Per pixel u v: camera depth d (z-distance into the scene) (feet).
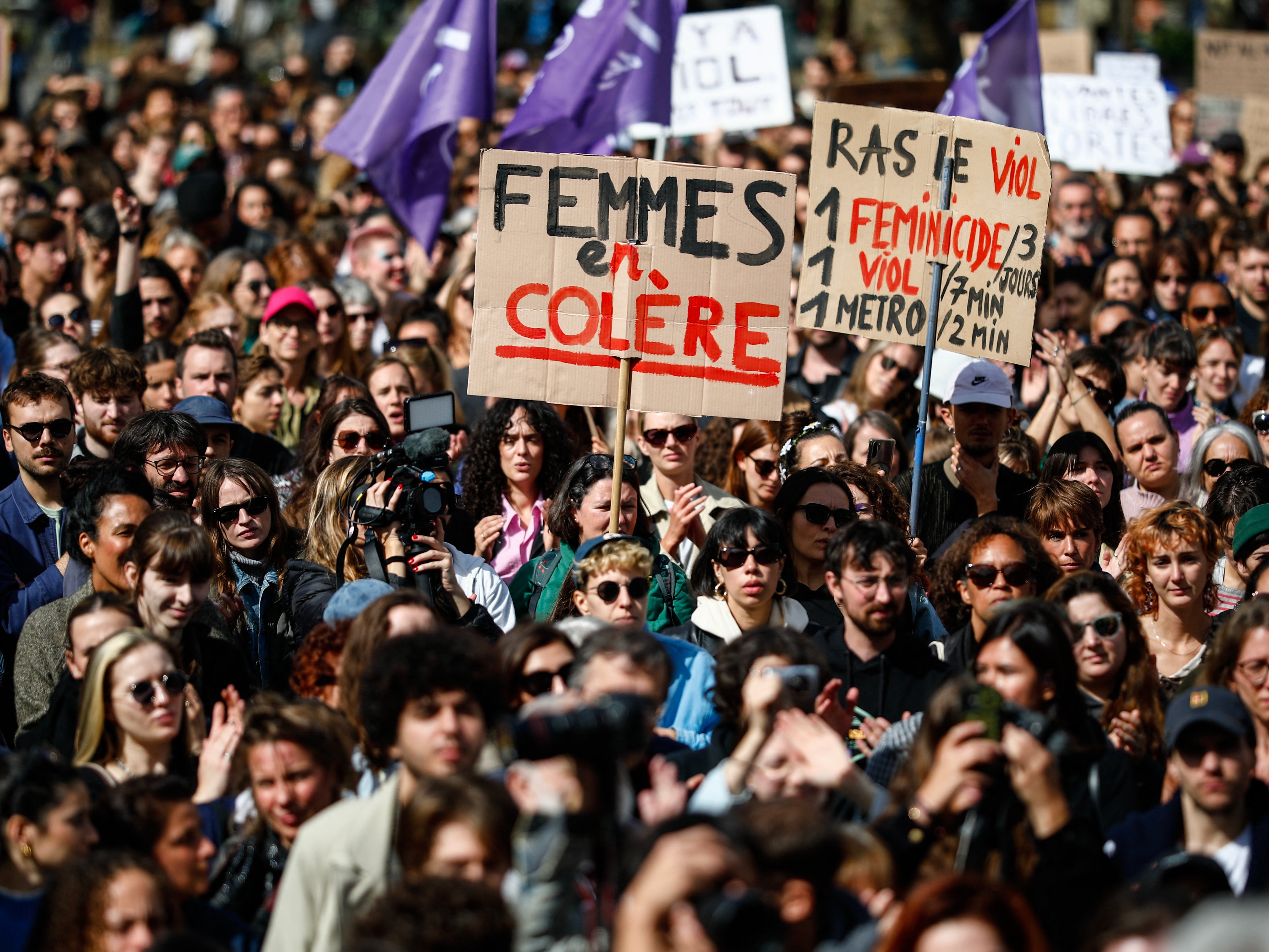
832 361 84.02
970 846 32.40
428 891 27.04
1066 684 38.24
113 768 40.19
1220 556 51.65
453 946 26.37
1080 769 37.14
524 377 52.31
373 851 32.48
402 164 77.71
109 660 39.93
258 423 69.15
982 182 56.03
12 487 57.00
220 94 140.05
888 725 42.80
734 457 63.31
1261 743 39.63
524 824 28.89
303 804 36.19
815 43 254.68
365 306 80.53
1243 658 39.65
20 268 86.33
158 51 234.99
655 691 36.01
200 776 39.11
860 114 55.52
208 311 75.41
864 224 55.72
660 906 25.08
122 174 102.37
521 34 255.29
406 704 32.65
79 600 48.21
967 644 47.98
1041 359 78.07
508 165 52.03
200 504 51.78
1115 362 72.74
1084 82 116.37
